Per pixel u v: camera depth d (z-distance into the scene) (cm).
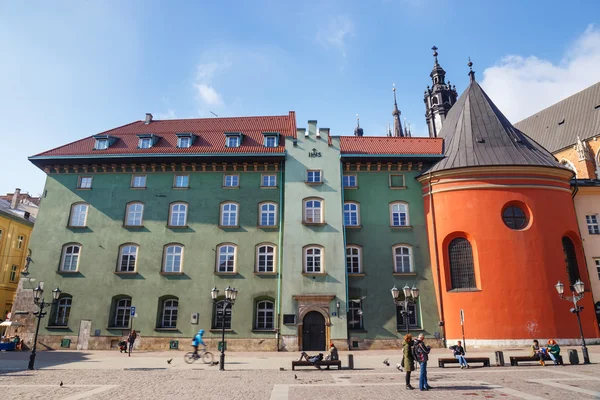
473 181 3145
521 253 2950
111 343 3106
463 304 2962
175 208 3406
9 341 3098
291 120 4097
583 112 5647
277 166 3456
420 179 3397
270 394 1405
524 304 2847
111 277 3234
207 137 3738
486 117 3550
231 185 3447
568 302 2902
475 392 1395
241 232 3300
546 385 1515
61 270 3288
